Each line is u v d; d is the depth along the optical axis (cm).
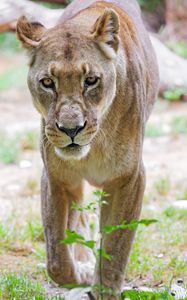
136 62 957
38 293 991
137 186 948
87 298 964
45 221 963
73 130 834
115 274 934
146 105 1028
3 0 2247
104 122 908
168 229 1263
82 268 1010
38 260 1165
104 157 922
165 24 3119
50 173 938
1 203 1484
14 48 3228
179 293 966
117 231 939
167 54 2470
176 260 1123
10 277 1027
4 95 2552
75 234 766
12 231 1255
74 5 1080
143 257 1144
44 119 898
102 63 868
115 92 898
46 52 863
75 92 843
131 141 925
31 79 880
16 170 1761
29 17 930
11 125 2150
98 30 874
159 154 1841
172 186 1559
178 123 2059
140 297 870
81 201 1005
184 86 2389
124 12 1029
